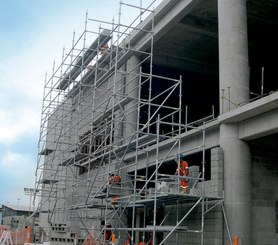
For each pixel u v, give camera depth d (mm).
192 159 29688
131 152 28750
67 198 33719
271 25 30969
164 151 26906
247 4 28375
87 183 29469
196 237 21594
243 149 20516
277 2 27922
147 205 25000
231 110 20406
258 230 20172
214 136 22422
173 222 24062
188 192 20984
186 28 31234
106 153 24469
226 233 19844
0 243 24000
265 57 36000
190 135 23703
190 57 36656
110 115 26844
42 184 35500
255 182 20703
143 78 36625
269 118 18891
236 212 19766
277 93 17438
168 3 28531
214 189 20406
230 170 20359
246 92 21484
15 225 36250
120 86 31641
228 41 22000
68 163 30484
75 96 36812
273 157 21453
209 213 20672
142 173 32188
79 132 34594
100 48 28312
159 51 35344
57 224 29938
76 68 32469
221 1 22828
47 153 36781
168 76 38812
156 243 26156
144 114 39781
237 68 21578
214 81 40969
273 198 20922
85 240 25125
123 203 24734
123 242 29203
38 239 31078
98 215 31625
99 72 30312
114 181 24297
